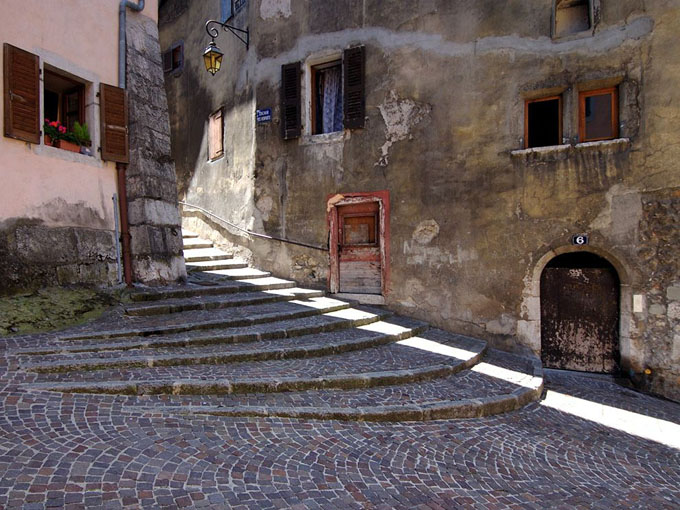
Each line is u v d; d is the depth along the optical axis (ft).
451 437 14.08
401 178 27.55
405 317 27.35
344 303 27.30
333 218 29.68
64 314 18.74
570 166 23.44
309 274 30.53
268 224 32.19
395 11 27.71
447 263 26.20
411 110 27.22
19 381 12.66
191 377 14.52
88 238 21.52
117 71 23.90
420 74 26.99
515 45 24.64
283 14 31.60
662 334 21.77
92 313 19.80
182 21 44.96
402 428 14.20
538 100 24.91
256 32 32.94
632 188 22.35
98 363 14.46
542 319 24.88
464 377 19.24
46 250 19.56
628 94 22.47
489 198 25.12
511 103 24.72
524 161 24.34
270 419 13.00
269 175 32.14
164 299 23.12
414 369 18.44
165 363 15.55
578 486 12.12
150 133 25.22
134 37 25.14
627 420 17.95
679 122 21.58
